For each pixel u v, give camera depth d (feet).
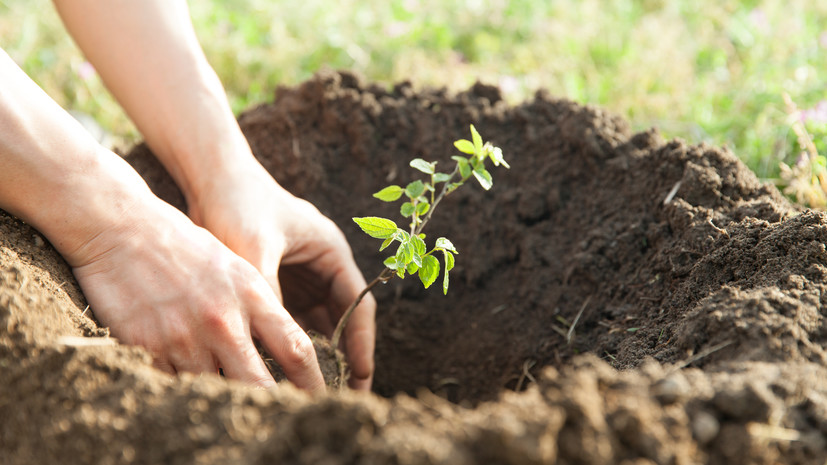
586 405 2.05
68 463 2.16
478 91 3.47
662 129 3.73
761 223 2.67
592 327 2.92
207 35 4.74
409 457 2.02
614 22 5.11
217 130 2.84
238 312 2.50
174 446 2.11
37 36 4.69
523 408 2.06
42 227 2.44
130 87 2.86
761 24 4.50
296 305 3.07
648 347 2.59
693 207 2.82
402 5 5.38
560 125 3.26
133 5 2.83
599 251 2.98
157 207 2.52
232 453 2.08
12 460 2.21
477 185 3.34
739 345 2.34
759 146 3.43
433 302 3.36
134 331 2.46
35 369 2.25
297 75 4.62
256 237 2.72
